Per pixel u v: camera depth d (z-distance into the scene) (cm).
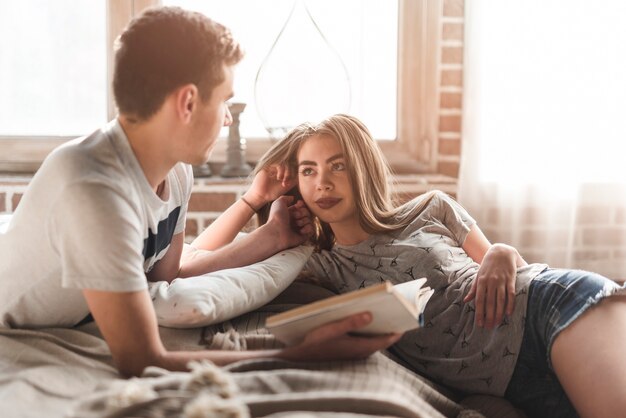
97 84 258
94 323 139
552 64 255
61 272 122
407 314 110
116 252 112
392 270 160
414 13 268
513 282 147
